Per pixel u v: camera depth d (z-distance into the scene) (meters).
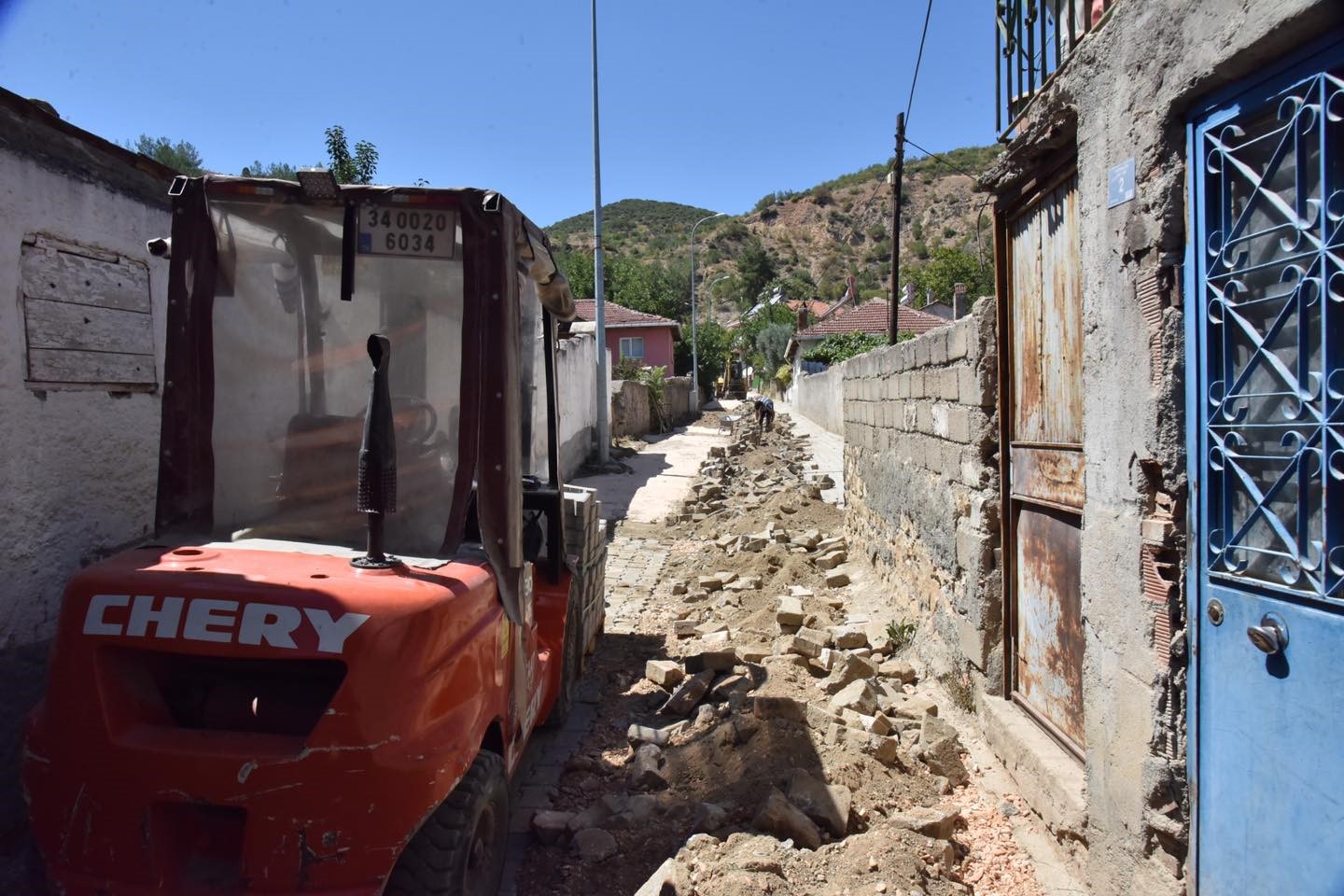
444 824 2.96
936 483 6.32
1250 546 2.81
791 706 5.16
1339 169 2.47
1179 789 3.13
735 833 3.96
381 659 2.69
